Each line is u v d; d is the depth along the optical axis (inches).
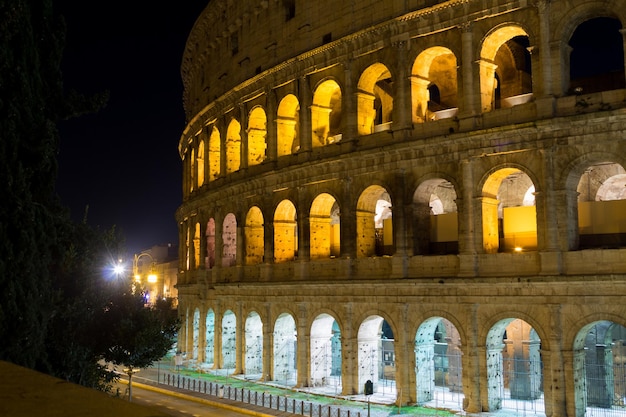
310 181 2514.8
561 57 1891.0
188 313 3572.8
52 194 1359.5
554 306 1835.6
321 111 2605.8
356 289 2319.1
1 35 1176.8
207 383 2758.4
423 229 2220.7
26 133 1224.2
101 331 1937.7
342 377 2358.5
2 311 1075.3
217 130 3371.1
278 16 2763.3
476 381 1980.8
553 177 1875.0
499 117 1995.6
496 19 2016.5
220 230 3152.1
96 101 1418.6
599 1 1823.3
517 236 2143.2
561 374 1822.1
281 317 2684.5
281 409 2181.3
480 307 1991.9
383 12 2290.8
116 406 254.1
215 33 3314.5
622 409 2048.5
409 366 2155.5
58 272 1428.4
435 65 2583.7
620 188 2277.3
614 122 1780.3
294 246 2802.7
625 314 1726.1
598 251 1787.6
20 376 307.6
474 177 2037.4
